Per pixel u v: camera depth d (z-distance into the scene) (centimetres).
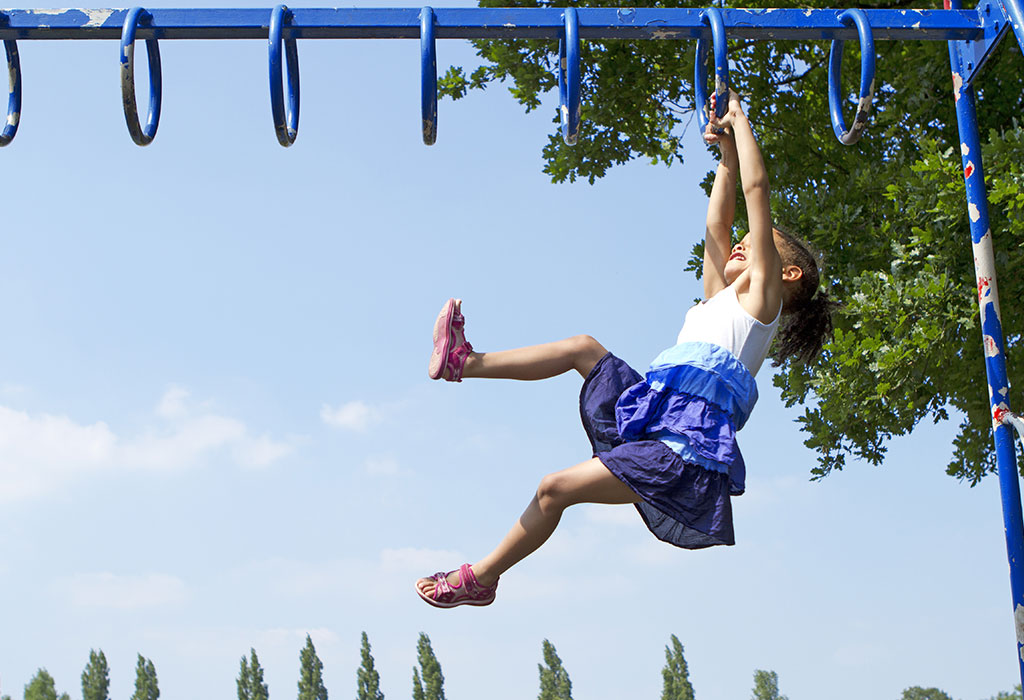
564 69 351
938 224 827
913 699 9494
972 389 870
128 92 332
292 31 343
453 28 341
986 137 918
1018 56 896
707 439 301
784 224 919
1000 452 357
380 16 342
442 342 327
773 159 1026
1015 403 860
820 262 372
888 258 879
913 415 873
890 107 907
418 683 6241
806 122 1025
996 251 817
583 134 1048
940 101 907
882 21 359
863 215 920
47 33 342
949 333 812
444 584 320
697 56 361
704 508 295
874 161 955
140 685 6619
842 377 848
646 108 1043
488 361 329
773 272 324
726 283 351
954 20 362
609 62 1015
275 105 339
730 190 354
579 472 304
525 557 315
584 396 332
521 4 938
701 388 307
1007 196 735
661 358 320
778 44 1030
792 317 377
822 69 1020
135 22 334
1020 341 876
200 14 340
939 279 805
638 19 347
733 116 338
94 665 6881
